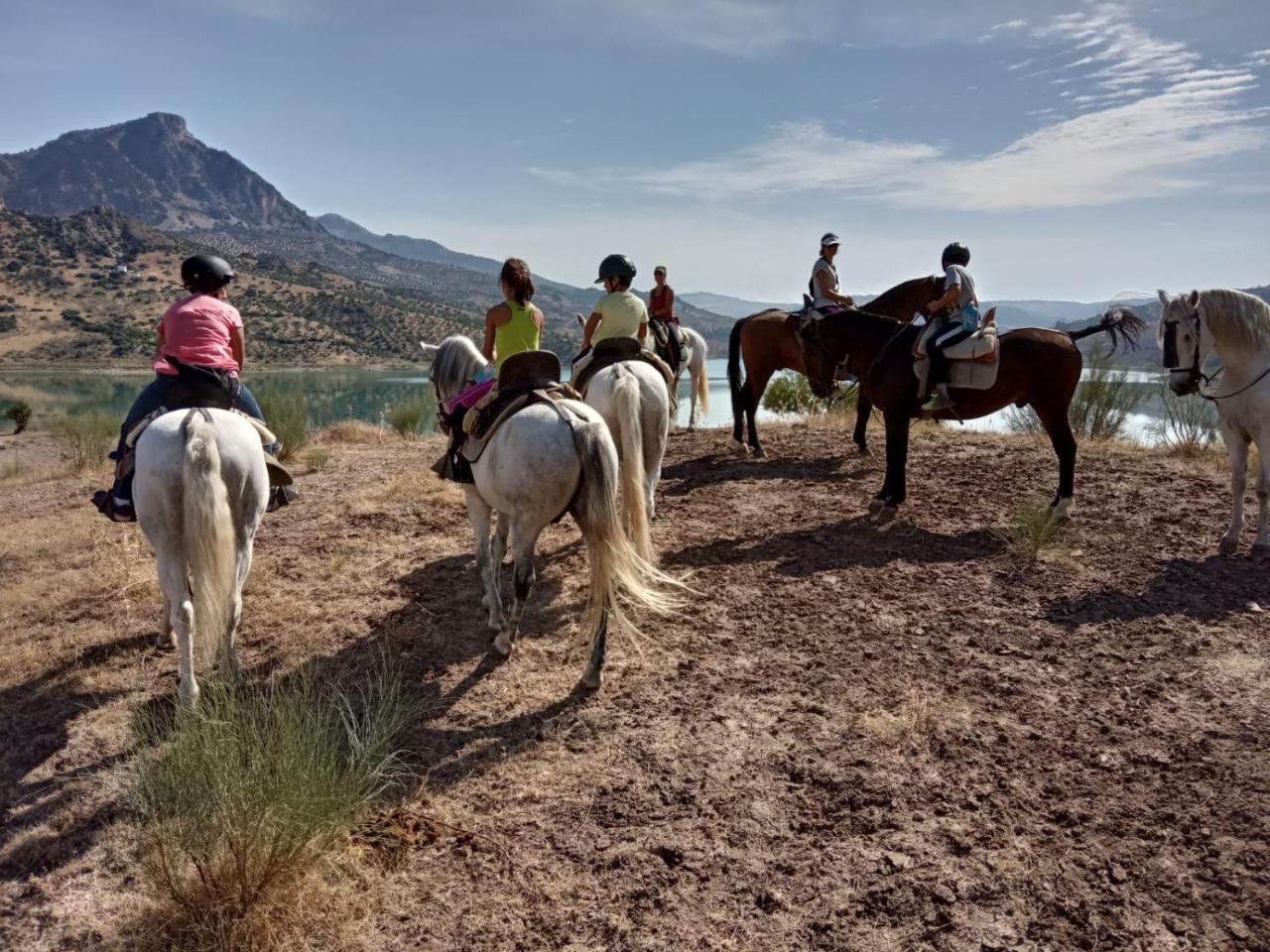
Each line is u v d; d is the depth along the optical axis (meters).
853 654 5.37
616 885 3.39
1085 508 8.18
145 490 4.43
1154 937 3.00
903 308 10.48
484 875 3.47
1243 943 2.95
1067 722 4.46
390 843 3.64
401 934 3.17
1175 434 11.01
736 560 7.13
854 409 14.12
